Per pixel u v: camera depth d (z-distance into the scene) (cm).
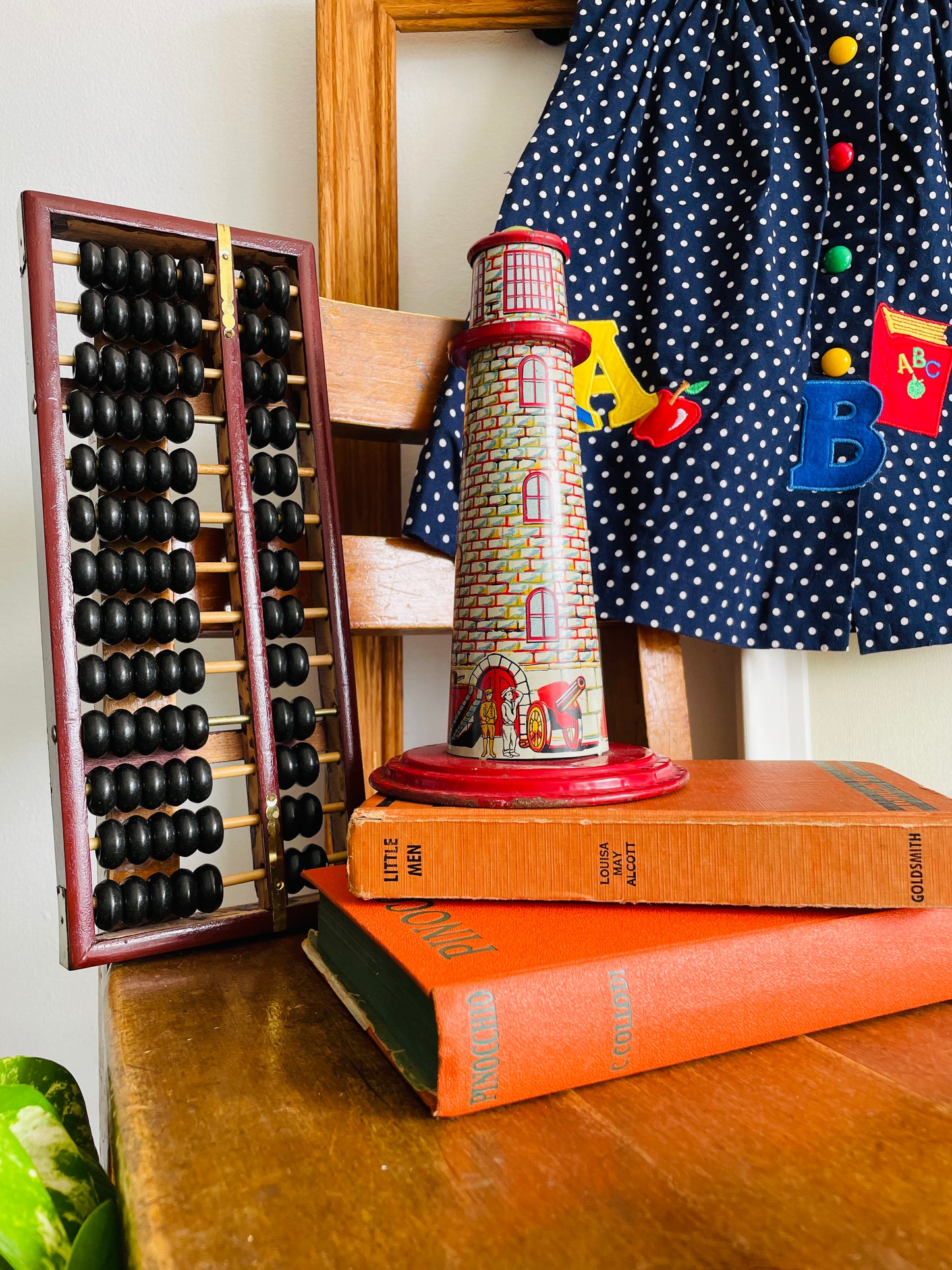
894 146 85
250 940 57
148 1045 41
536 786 47
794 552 83
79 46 86
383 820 45
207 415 60
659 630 82
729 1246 26
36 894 84
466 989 34
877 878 42
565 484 54
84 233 56
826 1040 42
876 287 83
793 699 94
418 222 93
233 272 59
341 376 73
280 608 61
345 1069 38
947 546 85
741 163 82
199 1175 30
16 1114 39
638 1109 35
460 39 93
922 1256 26
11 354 84
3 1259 31
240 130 90
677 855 44
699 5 84
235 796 88
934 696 94
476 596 54
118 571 52
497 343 54
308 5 91
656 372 81
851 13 83
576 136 80
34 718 84
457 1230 27
